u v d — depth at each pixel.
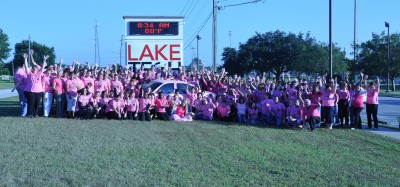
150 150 10.76
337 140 13.80
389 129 16.77
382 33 54.91
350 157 11.14
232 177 8.51
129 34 26.80
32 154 9.62
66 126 13.95
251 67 70.38
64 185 7.48
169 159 9.84
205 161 9.80
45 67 17.12
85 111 16.42
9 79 87.88
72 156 9.62
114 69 22.31
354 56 51.53
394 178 9.12
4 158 9.12
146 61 26.91
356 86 16.77
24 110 16.30
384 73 55.16
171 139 12.63
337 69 57.75
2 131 12.41
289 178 8.66
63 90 16.48
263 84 18.12
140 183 7.79
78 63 20.75
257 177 8.58
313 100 15.98
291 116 16.38
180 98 18.00
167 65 25.19
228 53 72.62
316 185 8.26
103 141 11.62
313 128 15.67
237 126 16.03
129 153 10.27
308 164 9.99
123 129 13.99
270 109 17.05
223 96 17.98
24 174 7.98
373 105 16.69
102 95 16.78
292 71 69.75
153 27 26.94
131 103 16.66
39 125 13.84
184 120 17.28
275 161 10.16
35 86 15.72
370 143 13.45
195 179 8.21
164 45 27.03
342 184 8.42
